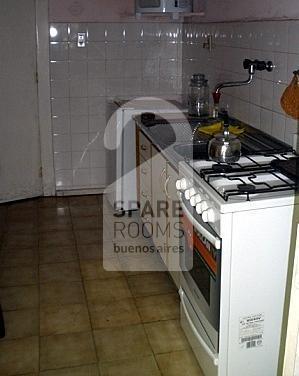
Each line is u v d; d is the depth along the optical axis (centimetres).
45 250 368
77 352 255
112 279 327
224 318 203
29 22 429
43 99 448
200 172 223
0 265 346
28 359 250
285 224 197
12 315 288
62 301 302
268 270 202
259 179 217
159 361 248
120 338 266
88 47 443
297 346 175
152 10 391
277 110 275
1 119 441
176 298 304
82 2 432
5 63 430
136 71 458
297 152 252
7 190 458
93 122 464
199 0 397
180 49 460
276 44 272
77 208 447
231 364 210
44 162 464
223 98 356
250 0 302
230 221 191
